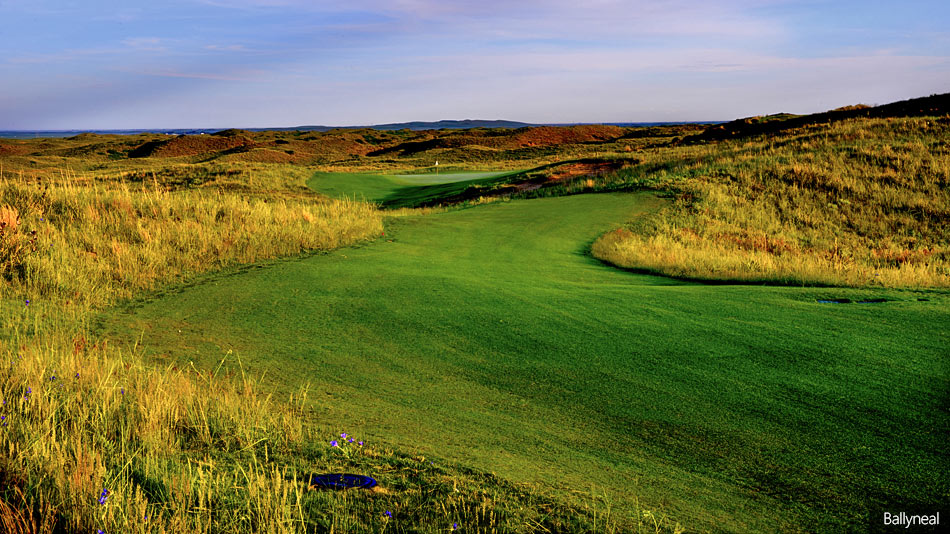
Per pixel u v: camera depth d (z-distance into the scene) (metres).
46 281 9.77
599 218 22.94
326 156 101.94
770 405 5.66
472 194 34.53
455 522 3.39
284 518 3.27
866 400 5.71
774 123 67.00
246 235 14.48
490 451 4.63
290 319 8.71
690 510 3.79
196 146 110.56
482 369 6.77
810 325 8.36
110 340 7.51
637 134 122.44
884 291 11.13
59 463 3.73
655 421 5.35
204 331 8.09
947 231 24.12
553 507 3.67
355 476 3.97
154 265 11.55
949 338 7.65
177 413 4.79
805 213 26.08
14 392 4.94
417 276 11.68
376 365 6.89
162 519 3.27
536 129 122.81
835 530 3.60
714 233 22.34
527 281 11.79
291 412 5.32
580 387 6.21
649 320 8.69
